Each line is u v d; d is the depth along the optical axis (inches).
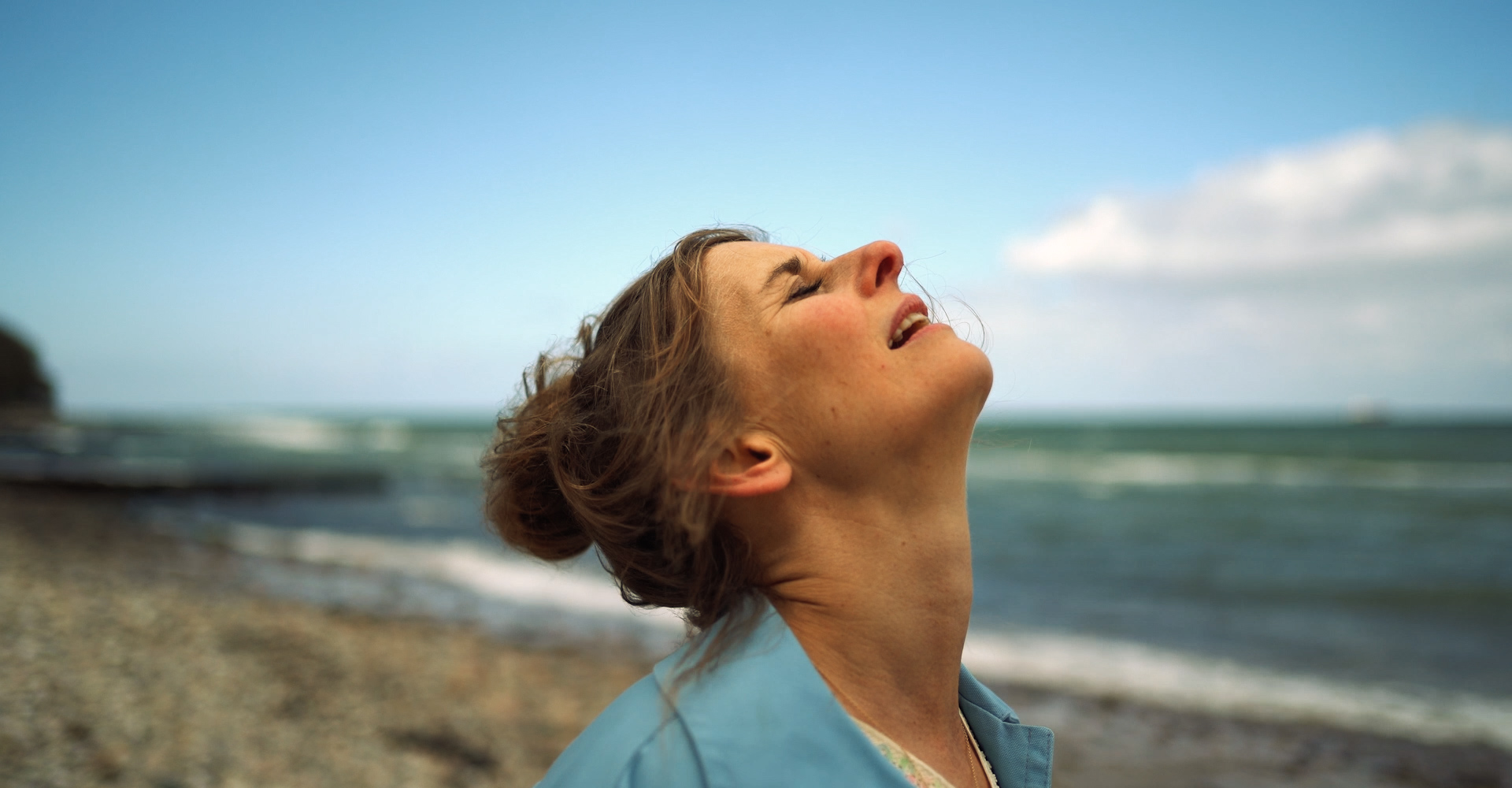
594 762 36.1
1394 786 248.4
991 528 943.0
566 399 52.1
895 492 43.3
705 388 44.7
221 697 245.1
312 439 3627.0
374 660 335.3
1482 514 1012.5
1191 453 2198.6
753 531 44.6
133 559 617.0
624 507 46.0
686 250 50.8
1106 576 639.8
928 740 43.1
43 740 186.7
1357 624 473.1
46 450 2101.4
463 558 698.8
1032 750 49.5
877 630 42.7
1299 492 1286.9
